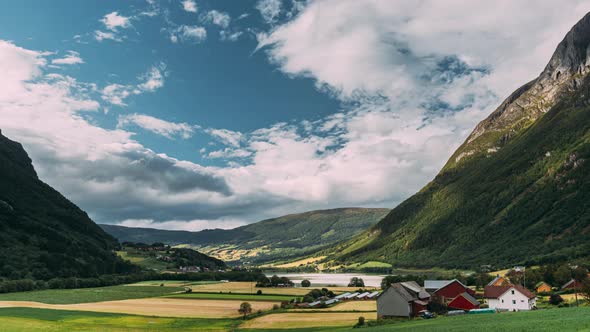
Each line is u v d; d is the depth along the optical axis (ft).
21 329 313.53
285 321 364.38
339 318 367.86
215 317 408.26
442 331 215.31
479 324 229.04
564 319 211.41
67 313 419.54
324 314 396.98
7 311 424.46
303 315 393.91
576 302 370.94
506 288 392.88
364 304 479.00
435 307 391.45
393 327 270.26
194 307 484.33
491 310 359.25
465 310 377.30
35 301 532.32
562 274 562.25
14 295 596.70
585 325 180.55
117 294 633.20
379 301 371.15
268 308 470.39
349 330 280.72
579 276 535.60
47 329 316.81
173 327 350.64
